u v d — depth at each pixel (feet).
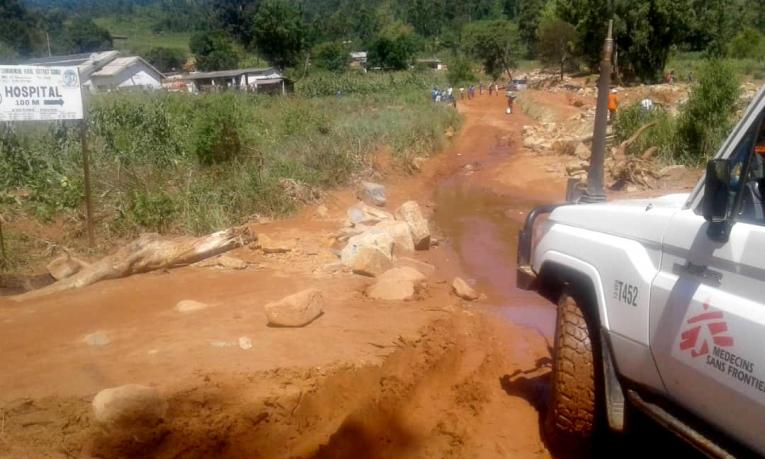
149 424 14.56
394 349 19.58
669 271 12.60
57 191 36.32
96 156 42.09
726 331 11.00
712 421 11.79
